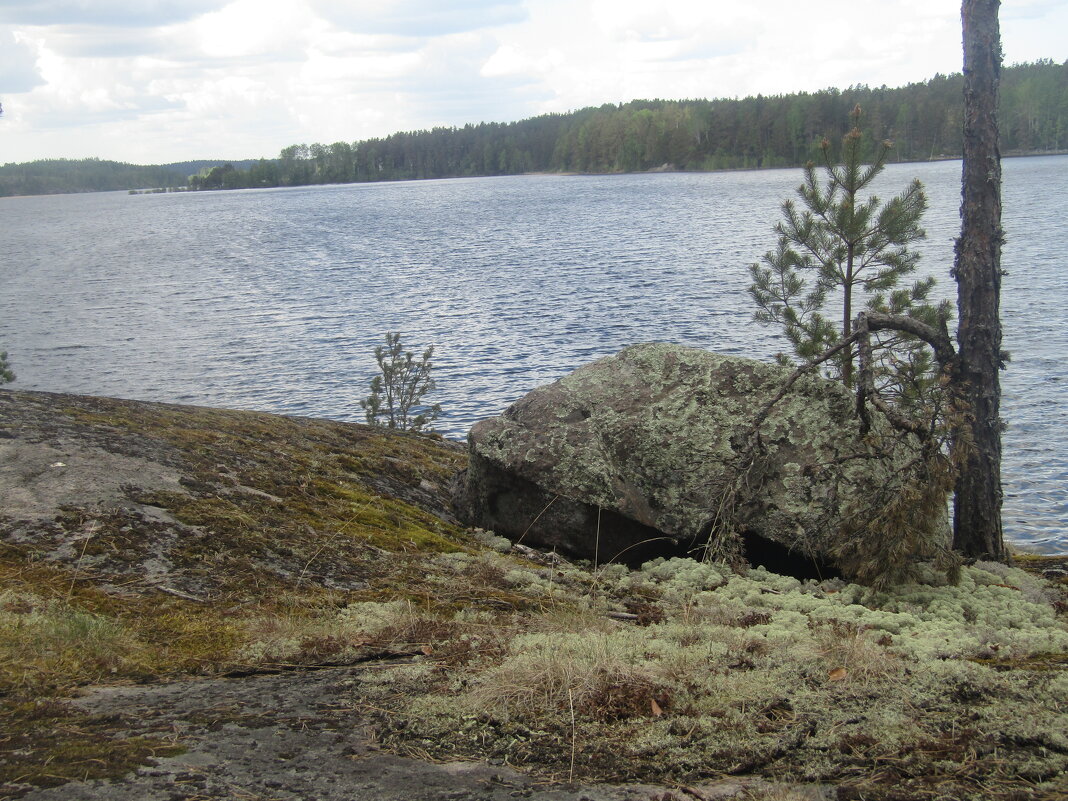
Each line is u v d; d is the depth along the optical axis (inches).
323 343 1307.8
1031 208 3056.1
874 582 277.9
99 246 3501.5
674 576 296.8
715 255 2230.6
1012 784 133.0
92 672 172.2
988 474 332.8
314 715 159.0
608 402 344.5
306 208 6131.9
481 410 917.8
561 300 1621.6
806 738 151.2
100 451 280.5
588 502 319.9
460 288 1860.2
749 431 316.5
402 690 172.4
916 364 420.8
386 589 238.8
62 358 1248.8
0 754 135.0
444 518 350.6
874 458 311.0
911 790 131.0
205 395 1016.9
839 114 6240.2
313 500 301.7
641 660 187.6
